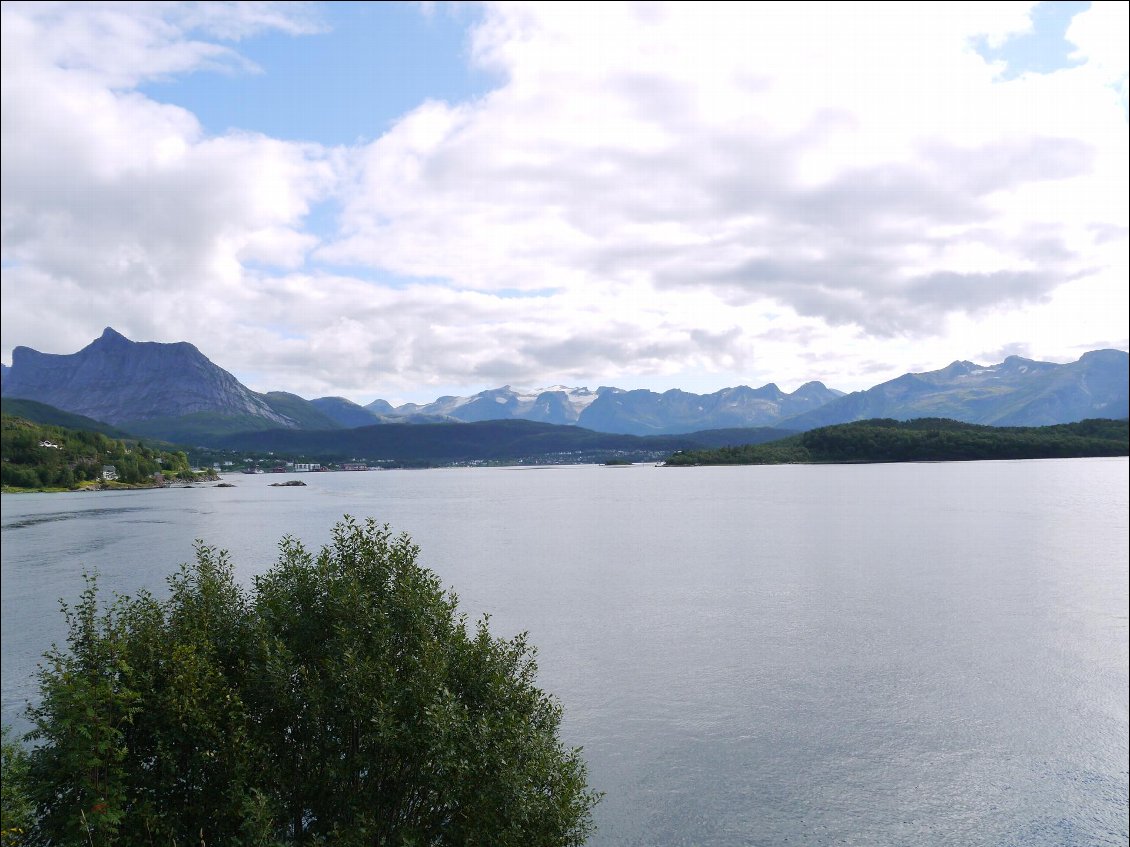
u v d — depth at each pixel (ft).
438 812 81.00
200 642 76.33
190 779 71.92
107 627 75.77
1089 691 184.14
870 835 122.01
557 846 83.35
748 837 120.78
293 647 83.66
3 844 63.77
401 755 77.77
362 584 91.09
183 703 70.08
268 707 77.82
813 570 361.71
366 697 76.48
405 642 87.97
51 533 536.83
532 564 385.09
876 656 212.02
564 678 192.34
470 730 80.53
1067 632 238.89
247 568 338.13
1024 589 310.45
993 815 127.65
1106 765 145.59
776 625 247.29
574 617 259.19
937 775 141.69
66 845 62.95
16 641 223.30
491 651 97.09
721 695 180.65
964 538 481.05
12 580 331.16
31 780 67.15
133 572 347.36
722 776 140.56
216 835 70.95
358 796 76.28
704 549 442.50
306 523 597.93
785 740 155.74
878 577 341.82
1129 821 126.00
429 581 95.50
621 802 130.93
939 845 119.03
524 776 81.66
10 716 158.61
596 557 411.13
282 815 72.38
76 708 65.87
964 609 273.13
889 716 168.66
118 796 65.51
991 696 181.47
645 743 154.10
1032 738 157.99
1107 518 586.04
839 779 139.95
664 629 242.58
